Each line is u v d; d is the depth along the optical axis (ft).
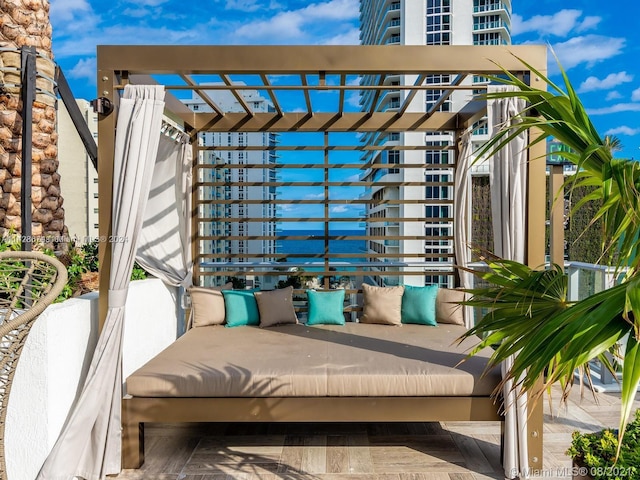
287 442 10.36
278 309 14.34
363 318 14.67
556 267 5.82
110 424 8.80
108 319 8.99
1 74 10.71
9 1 10.68
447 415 9.25
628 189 4.27
